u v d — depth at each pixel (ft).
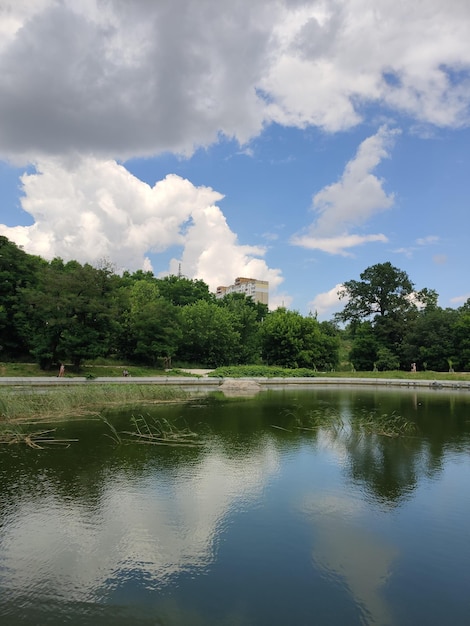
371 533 25.14
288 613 17.75
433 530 25.68
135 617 17.31
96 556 21.89
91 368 138.92
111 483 32.65
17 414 59.11
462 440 50.03
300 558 22.16
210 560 21.76
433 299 226.79
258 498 30.19
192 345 190.39
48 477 33.81
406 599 18.99
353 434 52.75
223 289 498.28
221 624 16.97
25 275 134.41
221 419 62.08
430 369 189.16
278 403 84.43
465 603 18.79
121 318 162.71
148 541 23.57
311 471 36.83
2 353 135.85
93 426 53.42
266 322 201.16
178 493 30.83
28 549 22.48
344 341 291.79
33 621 16.96
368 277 222.48
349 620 17.42
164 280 309.83
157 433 50.72
